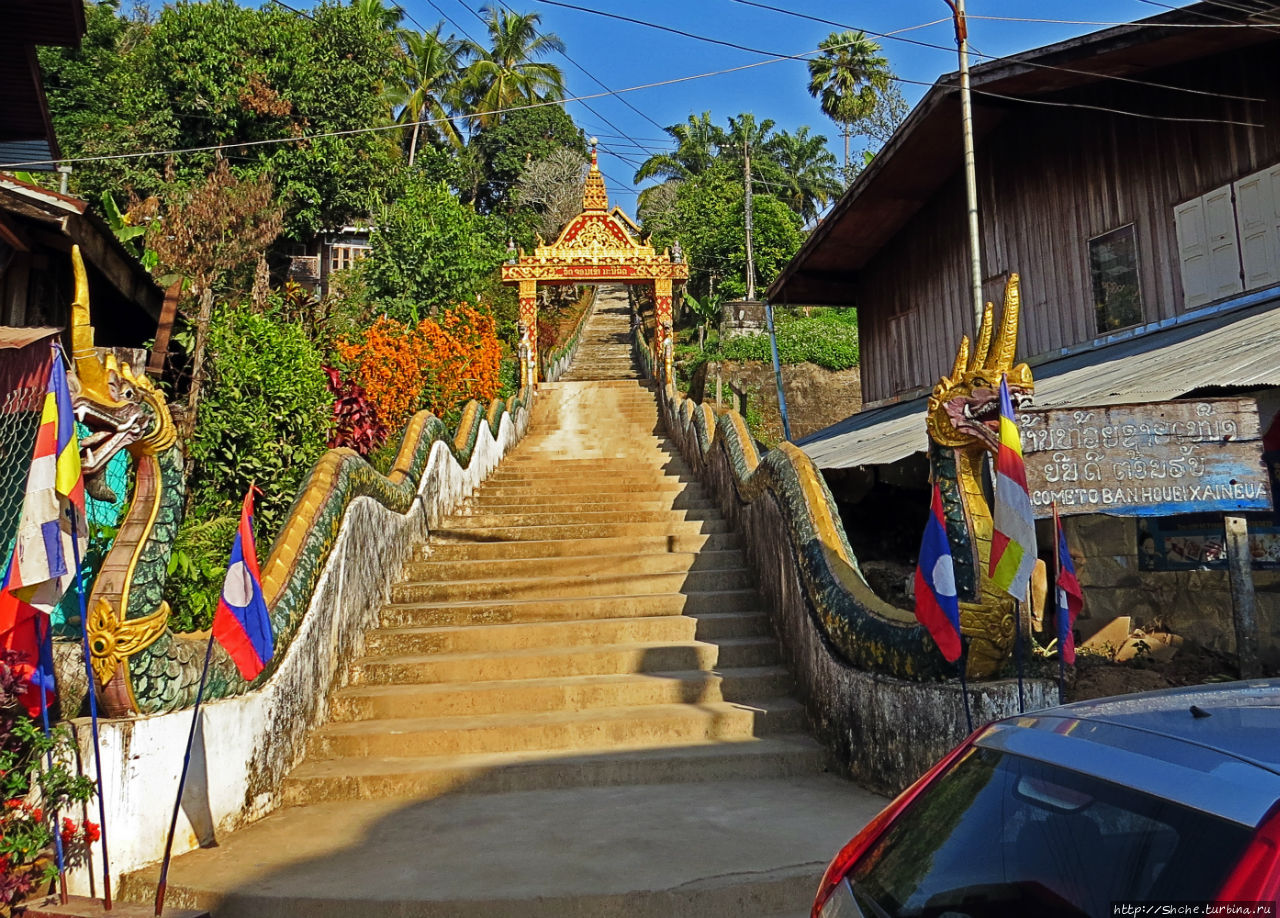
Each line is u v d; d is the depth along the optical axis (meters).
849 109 45.06
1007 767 2.50
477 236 27.03
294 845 4.97
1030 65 9.70
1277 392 6.56
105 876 4.13
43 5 7.82
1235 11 8.08
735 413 11.48
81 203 7.49
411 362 13.95
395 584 9.10
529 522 11.33
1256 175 8.71
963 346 5.14
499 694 6.91
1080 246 10.78
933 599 4.55
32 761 4.16
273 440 8.63
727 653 7.60
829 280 16.58
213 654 5.30
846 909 2.53
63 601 5.73
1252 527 7.44
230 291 14.09
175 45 22.72
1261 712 2.46
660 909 4.13
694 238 40.22
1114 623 8.09
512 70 47.34
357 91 24.66
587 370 30.39
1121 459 5.22
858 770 5.77
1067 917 2.08
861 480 12.93
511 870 4.45
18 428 5.48
